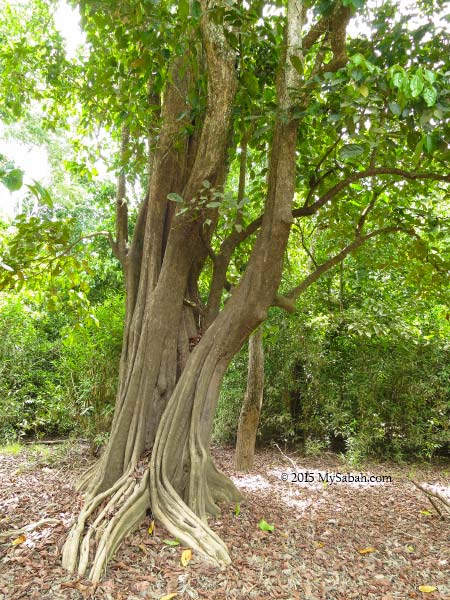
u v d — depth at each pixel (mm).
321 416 7484
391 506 5078
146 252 4578
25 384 8031
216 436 7824
